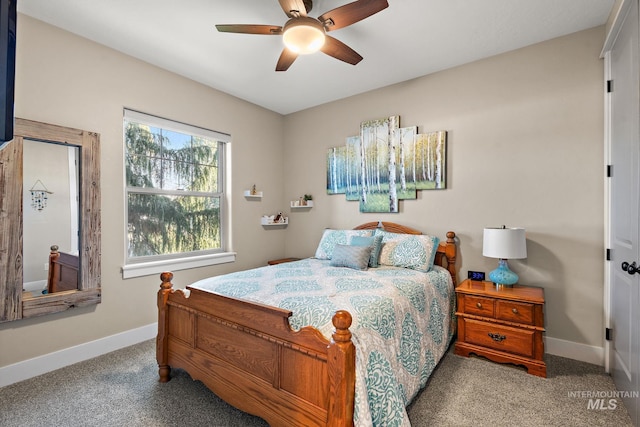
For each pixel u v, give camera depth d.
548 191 2.50
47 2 2.01
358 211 3.61
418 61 2.82
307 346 1.36
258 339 1.57
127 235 2.82
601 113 2.29
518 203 2.62
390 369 1.45
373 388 1.35
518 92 2.62
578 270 2.38
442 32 2.36
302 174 4.14
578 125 2.38
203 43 2.51
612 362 2.12
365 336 1.42
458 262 2.92
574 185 2.40
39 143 2.21
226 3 2.02
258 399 1.56
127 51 2.64
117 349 2.61
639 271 1.57
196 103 3.24
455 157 2.94
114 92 2.61
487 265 2.78
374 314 1.59
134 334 2.74
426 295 2.24
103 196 2.55
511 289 2.42
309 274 2.42
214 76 3.12
